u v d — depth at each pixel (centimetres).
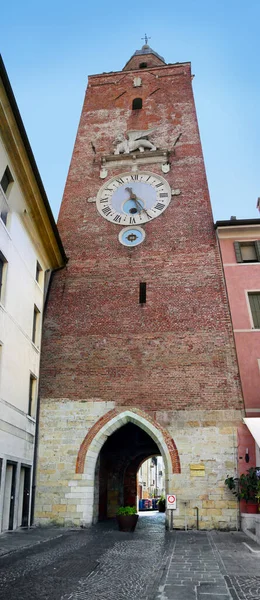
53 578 1095
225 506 2202
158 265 2753
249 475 2167
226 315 2547
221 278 2652
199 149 3162
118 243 2867
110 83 3641
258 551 1520
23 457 2189
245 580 1104
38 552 1459
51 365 2558
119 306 2664
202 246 2769
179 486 2247
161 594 966
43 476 2359
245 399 2331
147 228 2889
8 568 1188
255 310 2567
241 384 2364
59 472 2356
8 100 1894
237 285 2611
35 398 2438
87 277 2786
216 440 2295
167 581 1091
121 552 1512
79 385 2491
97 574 1157
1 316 1975
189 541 1816
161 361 2481
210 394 2375
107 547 1616
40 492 2333
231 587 1031
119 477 3195
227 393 2366
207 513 2197
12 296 2136
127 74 3666
